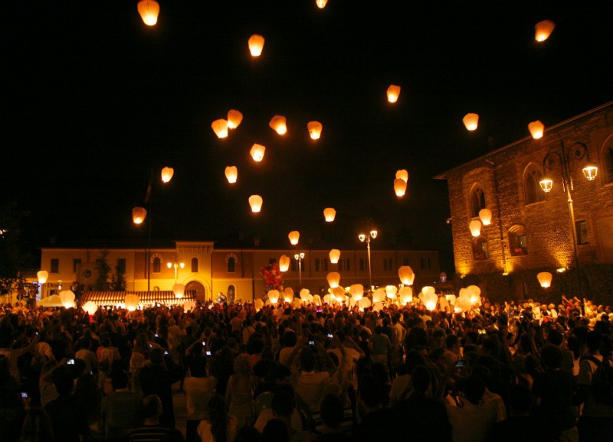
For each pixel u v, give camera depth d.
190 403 6.63
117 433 5.48
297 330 10.66
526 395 4.43
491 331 9.84
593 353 6.37
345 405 6.34
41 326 16.02
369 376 4.66
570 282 27.34
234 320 14.16
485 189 34.28
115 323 14.27
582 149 27.28
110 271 50.84
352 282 60.53
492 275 33.09
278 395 4.55
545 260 29.30
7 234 29.67
